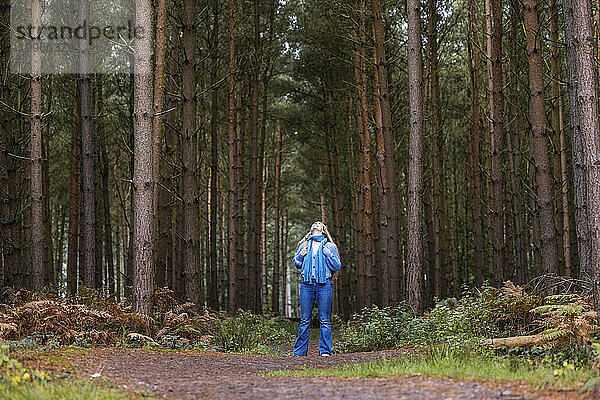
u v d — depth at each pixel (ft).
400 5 64.49
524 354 26.27
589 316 26.78
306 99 87.30
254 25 74.08
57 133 67.00
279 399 16.29
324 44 76.07
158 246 55.01
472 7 64.64
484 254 91.66
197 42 65.26
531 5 39.47
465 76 77.71
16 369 18.86
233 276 68.28
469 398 14.85
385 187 55.01
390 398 15.34
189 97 44.65
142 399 16.74
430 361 23.22
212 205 72.43
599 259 27.04
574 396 14.87
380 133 56.65
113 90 64.13
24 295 37.50
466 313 35.53
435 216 70.08
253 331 46.42
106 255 68.95
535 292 35.76
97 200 63.36
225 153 92.02
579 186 32.81
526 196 73.56
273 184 106.63
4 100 47.88
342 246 87.71
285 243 125.49
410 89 46.37
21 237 52.16
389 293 53.52
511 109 61.57
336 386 18.06
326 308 35.83
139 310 34.55
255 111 73.72
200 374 23.06
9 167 49.62
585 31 27.84
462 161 94.63
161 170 60.64
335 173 88.07
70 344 29.48
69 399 15.49
